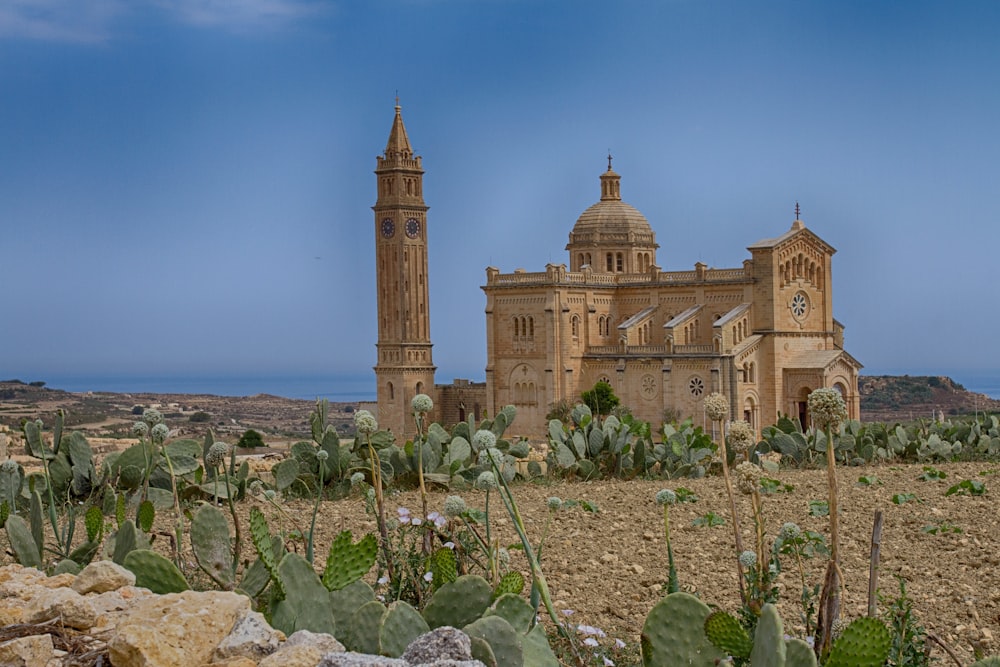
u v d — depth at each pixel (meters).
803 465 48.28
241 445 77.81
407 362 157.00
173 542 19.44
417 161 159.88
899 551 24.94
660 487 36.38
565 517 29.44
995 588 21.78
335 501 33.53
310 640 12.75
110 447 53.84
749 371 125.00
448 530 18.23
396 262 158.00
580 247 151.12
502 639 12.98
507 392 137.25
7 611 14.49
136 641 12.77
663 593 21.03
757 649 11.66
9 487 28.36
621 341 131.00
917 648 15.23
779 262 126.88
